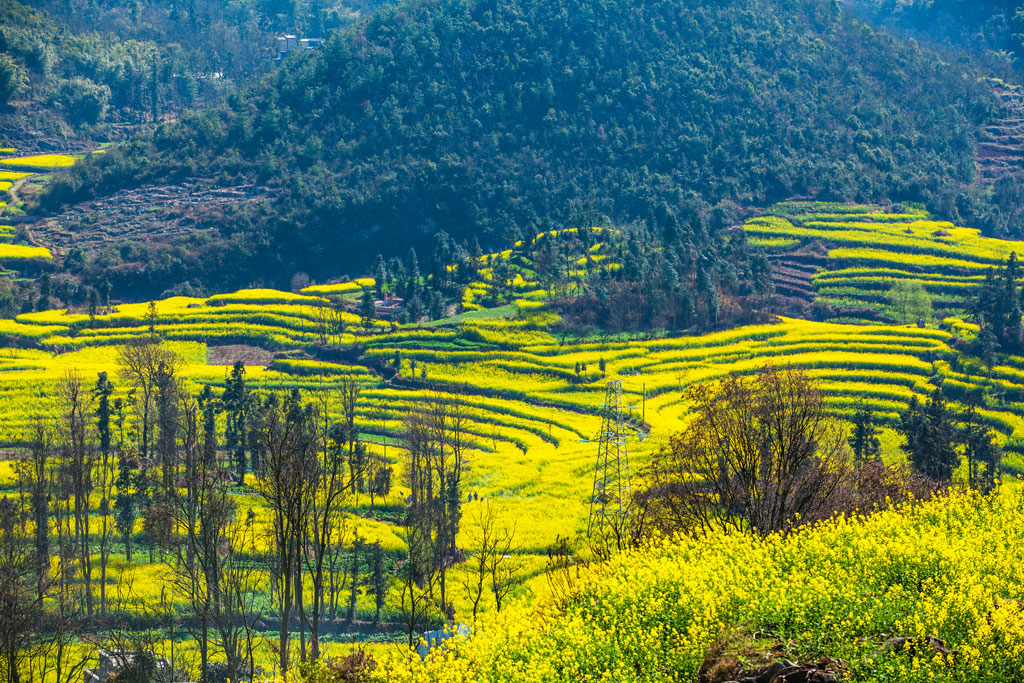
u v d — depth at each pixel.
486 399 149.38
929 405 114.31
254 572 76.19
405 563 83.25
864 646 28.30
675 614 33.00
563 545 46.50
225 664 58.09
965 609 29.25
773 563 36.47
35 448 84.50
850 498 51.88
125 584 78.44
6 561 56.53
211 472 70.81
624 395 149.50
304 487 50.56
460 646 34.06
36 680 57.25
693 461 54.62
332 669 37.25
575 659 31.41
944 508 42.44
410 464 106.62
